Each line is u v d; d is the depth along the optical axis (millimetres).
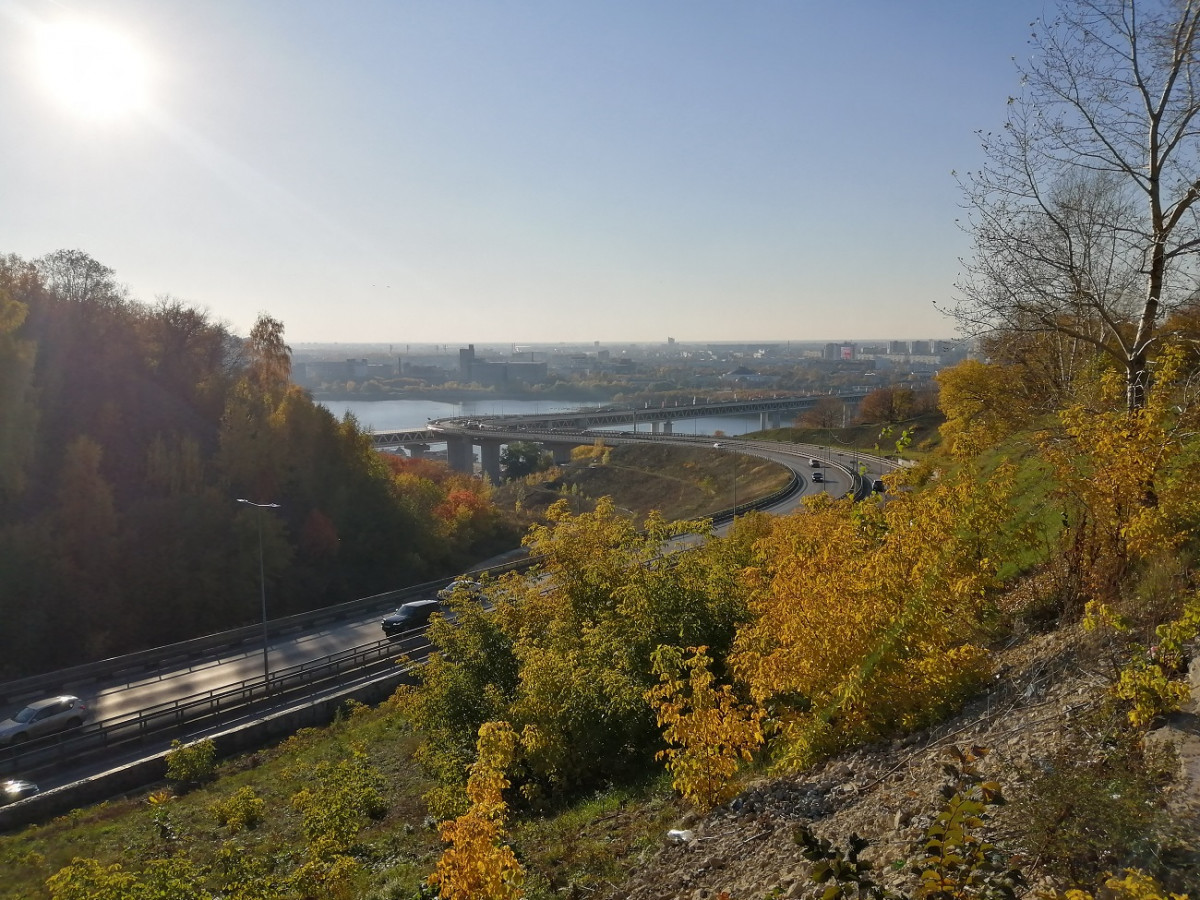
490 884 6250
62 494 39188
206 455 48906
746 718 8852
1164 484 7598
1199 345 10023
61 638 36062
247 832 15188
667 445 100812
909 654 7648
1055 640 7879
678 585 12633
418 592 43406
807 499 13961
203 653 33125
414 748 18328
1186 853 4031
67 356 46281
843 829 6227
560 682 11891
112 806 18297
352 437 58094
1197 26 9617
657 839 8078
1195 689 5461
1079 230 11375
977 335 12844
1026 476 12148
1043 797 4828
